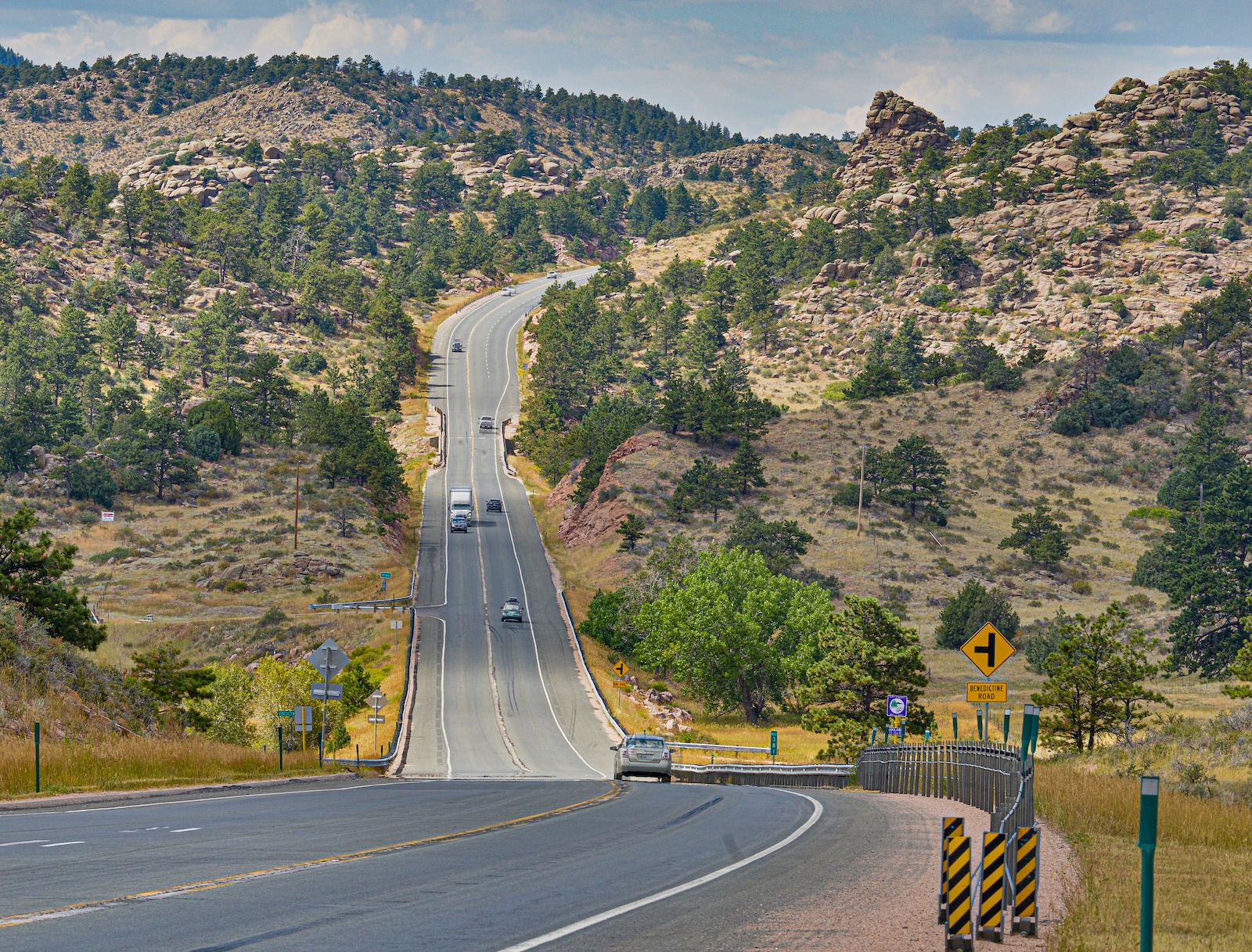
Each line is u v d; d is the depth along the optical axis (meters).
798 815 34.00
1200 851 27.53
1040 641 153.88
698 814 33.66
